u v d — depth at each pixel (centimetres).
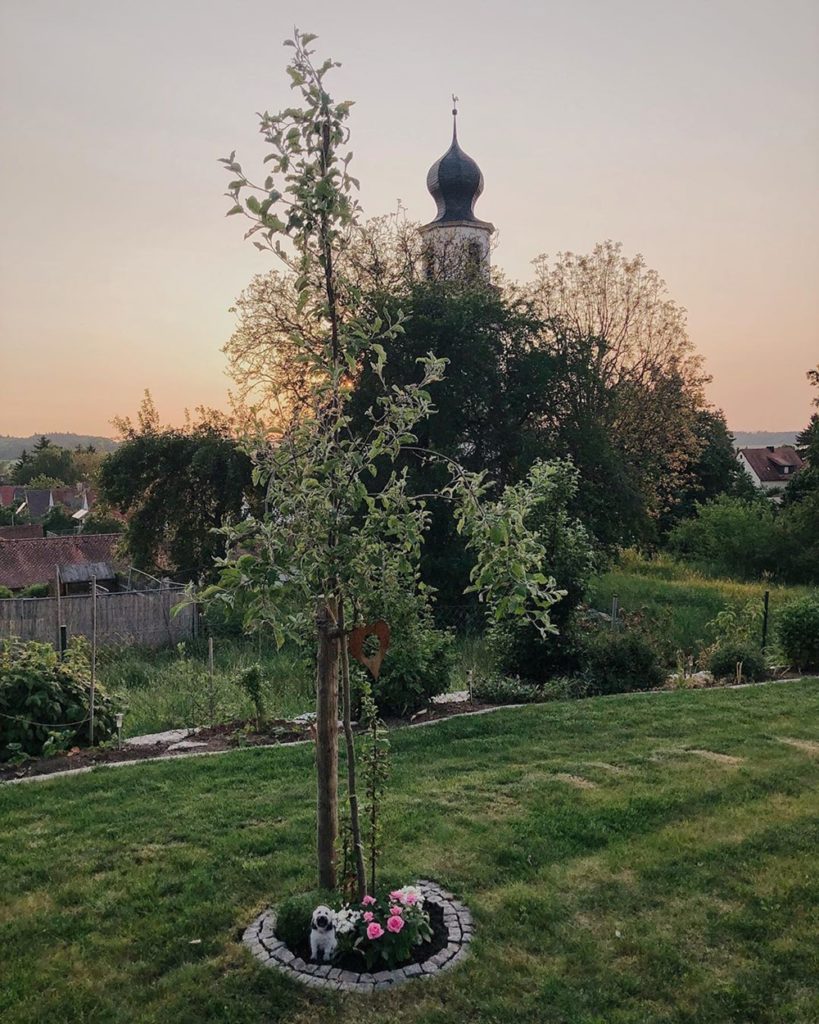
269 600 392
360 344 424
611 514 2514
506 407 2375
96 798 661
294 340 438
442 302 2248
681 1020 374
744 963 415
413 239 2738
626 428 3209
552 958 421
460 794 645
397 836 562
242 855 541
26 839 575
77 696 873
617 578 2795
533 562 438
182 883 502
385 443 427
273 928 446
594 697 1025
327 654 443
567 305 3309
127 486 2664
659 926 448
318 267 423
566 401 2506
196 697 1065
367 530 414
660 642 1333
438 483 2145
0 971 416
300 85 401
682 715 897
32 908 478
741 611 1780
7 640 924
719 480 4575
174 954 428
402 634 938
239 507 2597
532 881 500
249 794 663
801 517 3095
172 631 2178
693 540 3444
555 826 576
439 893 481
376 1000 386
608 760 733
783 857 527
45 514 7250
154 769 738
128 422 2702
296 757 766
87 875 518
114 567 3547
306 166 403
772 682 1104
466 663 1374
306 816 605
